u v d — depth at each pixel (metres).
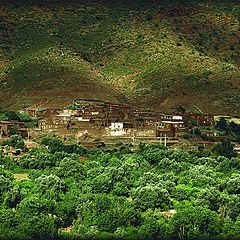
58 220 107.06
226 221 107.62
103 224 105.19
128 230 103.69
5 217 103.88
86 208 108.31
